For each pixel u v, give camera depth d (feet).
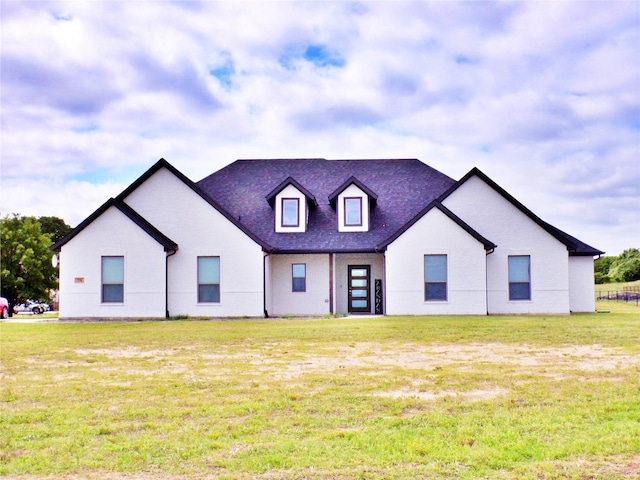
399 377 34.01
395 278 88.02
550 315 87.04
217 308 87.86
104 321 84.64
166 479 18.30
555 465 18.88
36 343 53.36
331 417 25.23
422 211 87.76
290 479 18.08
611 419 24.44
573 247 89.61
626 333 57.11
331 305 93.04
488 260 90.53
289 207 95.45
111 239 86.69
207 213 88.84
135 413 26.05
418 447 20.79
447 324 68.80
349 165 108.88
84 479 18.35
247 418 25.34
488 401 27.55
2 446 21.80
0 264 157.69
